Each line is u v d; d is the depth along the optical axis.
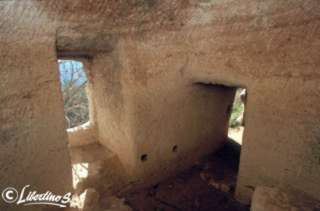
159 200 3.04
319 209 1.96
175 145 3.40
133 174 3.00
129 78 2.52
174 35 2.71
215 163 3.94
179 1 2.47
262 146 2.44
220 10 2.36
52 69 1.89
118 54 2.46
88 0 1.95
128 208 2.53
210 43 2.60
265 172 2.49
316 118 1.98
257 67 2.26
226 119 4.26
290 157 2.24
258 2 2.07
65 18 1.87
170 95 3.01
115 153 3.19
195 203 3.02
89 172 2.79
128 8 2.24
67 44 2.05
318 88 1.92
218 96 3.76
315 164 2.08
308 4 1.79
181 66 2.96
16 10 1.55
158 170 3.30
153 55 2.64
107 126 3.19
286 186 2.34
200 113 3.57
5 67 1.60
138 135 2.82
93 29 2.11
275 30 2.04
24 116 1.79
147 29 2.48
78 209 2.24
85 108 7.64
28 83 1.76
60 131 2.08
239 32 2.30
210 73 2.74
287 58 2.03
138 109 2.71
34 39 1.72
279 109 2.21
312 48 1.87
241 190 2.80
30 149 1.88
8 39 1.57
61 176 2.19
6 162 1.73
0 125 1.65
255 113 2.40
